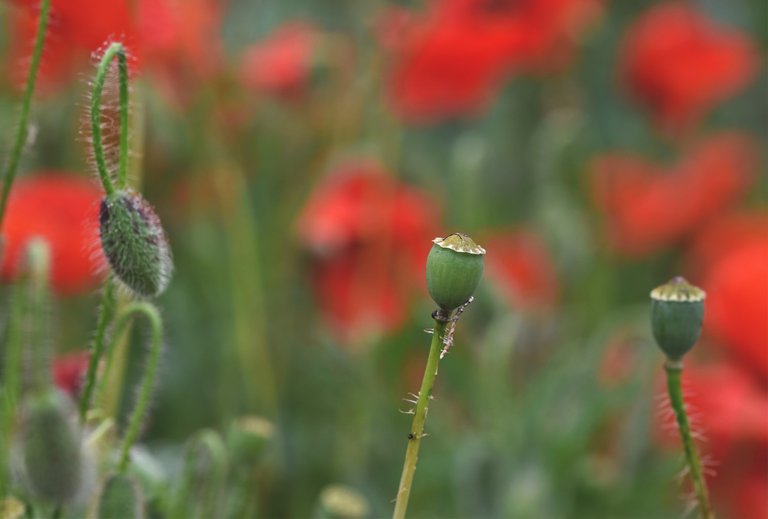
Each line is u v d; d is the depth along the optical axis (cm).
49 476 122
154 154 169
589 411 146
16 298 127
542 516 145
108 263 122
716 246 185
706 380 149
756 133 263
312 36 183
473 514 146
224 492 130
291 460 156
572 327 173
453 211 177
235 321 158
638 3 245
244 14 226
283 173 181
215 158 165
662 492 148
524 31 176
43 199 148
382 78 177
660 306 122
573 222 176
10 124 150
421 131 214
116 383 131
